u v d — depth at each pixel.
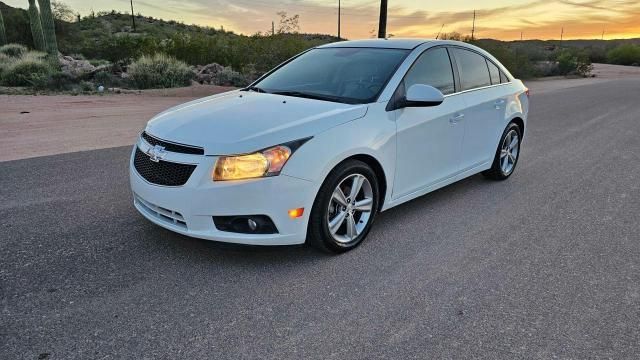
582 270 3.79
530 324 3.04
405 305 3.21
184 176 3.41
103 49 25.25
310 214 3.62
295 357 2.66
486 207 5.20
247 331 2.88
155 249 3.89
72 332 2.80
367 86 4.31
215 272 3.56
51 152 7.01
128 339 2.76
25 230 4.19
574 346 2.83
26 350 2.63
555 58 40.34
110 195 5.17
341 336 2.86
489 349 2.78
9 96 13.39
